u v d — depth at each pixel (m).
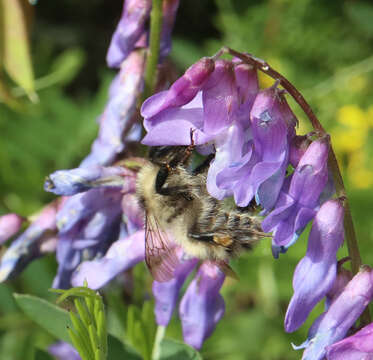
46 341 0.26
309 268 0.16
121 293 0.21
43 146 0.31
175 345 0.18
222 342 0.27
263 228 0.16
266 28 0.38
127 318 0.20
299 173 0.16
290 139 0.16
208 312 0.18
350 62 0.39
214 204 0.18
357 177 0.32
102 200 0.19
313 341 0.16
